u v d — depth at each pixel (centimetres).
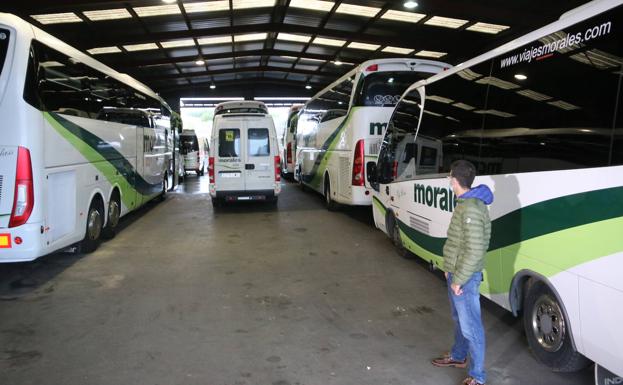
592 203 309
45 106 575
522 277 398
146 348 416
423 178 609
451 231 338
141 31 1656
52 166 591
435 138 579
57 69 621
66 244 645
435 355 402
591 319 309
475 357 332
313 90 3228
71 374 369
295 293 568
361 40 1791
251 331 454
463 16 1437
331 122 1196
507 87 425
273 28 1731
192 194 1700
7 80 529
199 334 447
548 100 364
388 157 758
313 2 1495
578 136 326
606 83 306
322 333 449
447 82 560
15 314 498
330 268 679
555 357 359
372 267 684
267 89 3203
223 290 580
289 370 375
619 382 319
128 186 980
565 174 336
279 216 1155
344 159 1052
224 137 1179
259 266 691
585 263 314
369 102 955
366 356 400
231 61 2473
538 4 1315
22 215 534
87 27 1551
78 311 507
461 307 330
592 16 326
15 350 412
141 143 1101
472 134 484
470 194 326
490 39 1727
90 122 745
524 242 384
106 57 2027
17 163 530
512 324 467
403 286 594
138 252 777
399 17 1577
